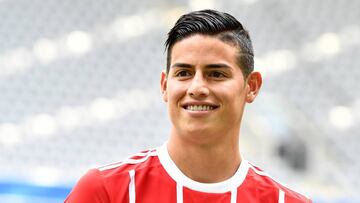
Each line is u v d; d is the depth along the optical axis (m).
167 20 16.91
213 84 3.14
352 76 16.31
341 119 15.32
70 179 11.74
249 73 3.38
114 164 3.51
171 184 3.40
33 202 11.08
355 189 13.99
